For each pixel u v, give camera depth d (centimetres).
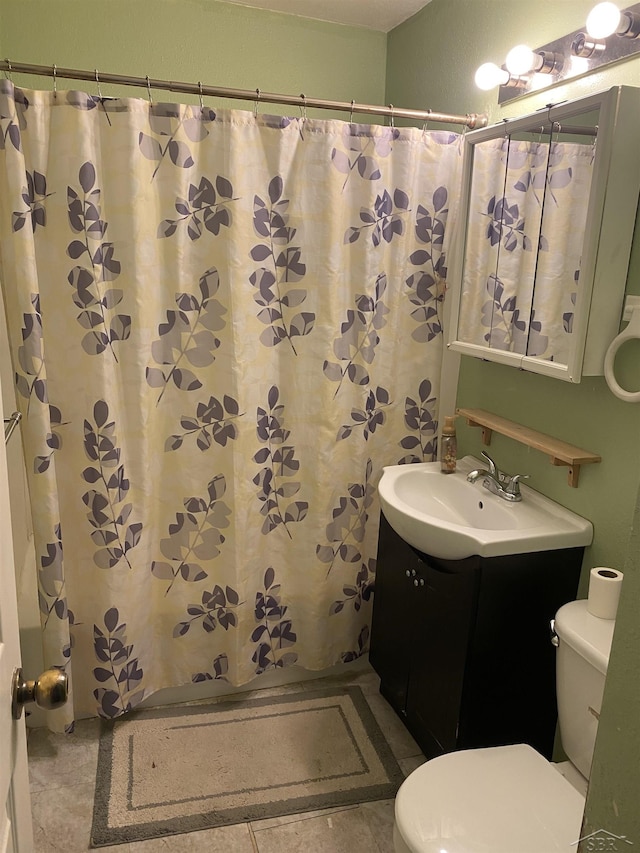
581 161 158
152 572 219
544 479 195
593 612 158
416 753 210
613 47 157
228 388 205
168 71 241
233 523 215
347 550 235
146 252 190
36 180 178
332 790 195
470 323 210
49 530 193
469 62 215
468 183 203
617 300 160
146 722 222
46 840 177
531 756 155
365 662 256
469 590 174
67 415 195
